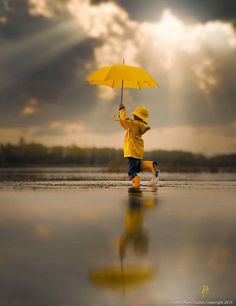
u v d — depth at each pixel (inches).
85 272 111.8
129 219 195.6
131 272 112.6
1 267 115.6
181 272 113.1
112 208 232.2
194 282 106.0
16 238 152.6
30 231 166.2
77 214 210.1
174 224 183.6
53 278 107.0
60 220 192.2
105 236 156.9
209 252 133.8
